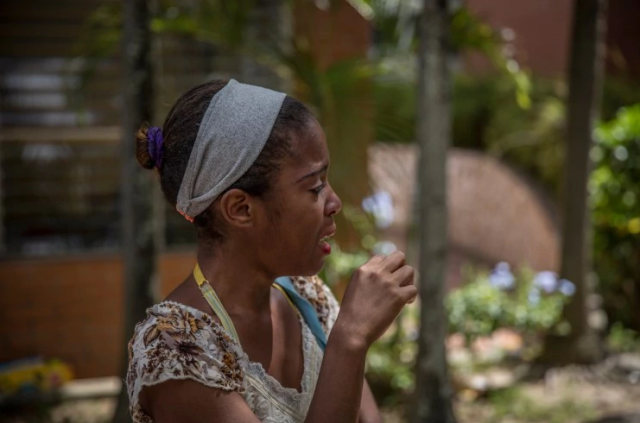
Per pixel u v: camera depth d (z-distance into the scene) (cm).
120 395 374
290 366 132
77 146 555
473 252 797
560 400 507
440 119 403
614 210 647
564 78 881
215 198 119
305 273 125
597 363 568
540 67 902
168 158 122
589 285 577
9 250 541
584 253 574
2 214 542
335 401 114
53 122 550
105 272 544
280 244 121
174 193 123
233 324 123
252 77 555
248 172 117
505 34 467
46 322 535
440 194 406
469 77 907
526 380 543
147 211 371
